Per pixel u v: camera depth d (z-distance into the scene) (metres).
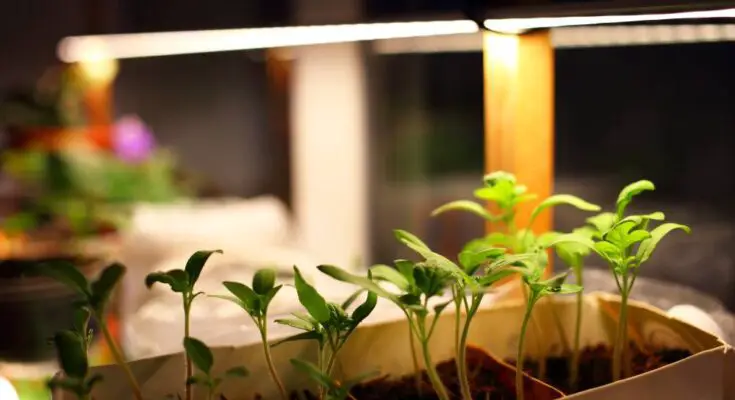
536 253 0.74
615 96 1.89
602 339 0.85
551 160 0.86
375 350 0.81
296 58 1.55
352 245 1.60
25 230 1.27
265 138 2.36
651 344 0.82
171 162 1.96
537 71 0.85
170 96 2.38
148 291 1.09
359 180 1.58
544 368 0.82
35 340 0.98
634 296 0.98
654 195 1.88
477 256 0.72
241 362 0.78
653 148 1.91
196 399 0.77
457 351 0.75
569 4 0.76
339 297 0.95
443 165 1.82
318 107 1.55
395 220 1.69
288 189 1.89
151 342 0.92
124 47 1.31
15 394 0.86
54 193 1.45
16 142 1.52
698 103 1.84
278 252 1.30
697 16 0.76
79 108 1.68
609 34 0.95
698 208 1.82
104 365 0.75
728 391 0.74
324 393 0.73
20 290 0.97
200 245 1.34
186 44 1.19
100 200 1.52
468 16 0.82
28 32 2.08
